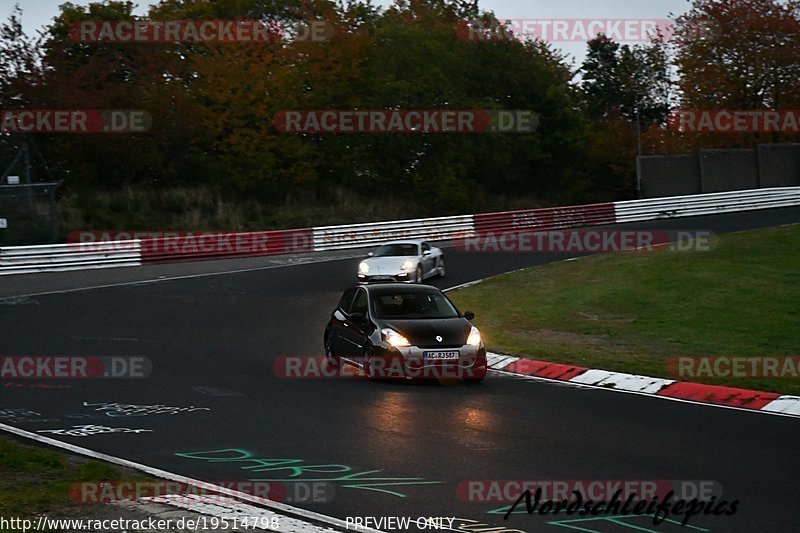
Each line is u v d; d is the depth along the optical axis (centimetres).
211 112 10662
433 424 2572
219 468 2067
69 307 5372
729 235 8069
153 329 4650
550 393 3128
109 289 6150
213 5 11406
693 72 12900
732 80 12656
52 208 7594
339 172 11256
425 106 10956
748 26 12544
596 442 2352
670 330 4619
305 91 11088
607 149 13012
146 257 7469
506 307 5403
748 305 5194
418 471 2039
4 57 9481
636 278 6238
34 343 4200
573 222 9625
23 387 3203
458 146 11362
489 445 2308
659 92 16575
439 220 9081
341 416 2691
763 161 11681
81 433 2461
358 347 3453
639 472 2050
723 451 2264
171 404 2894
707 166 11681
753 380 3303
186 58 11275
